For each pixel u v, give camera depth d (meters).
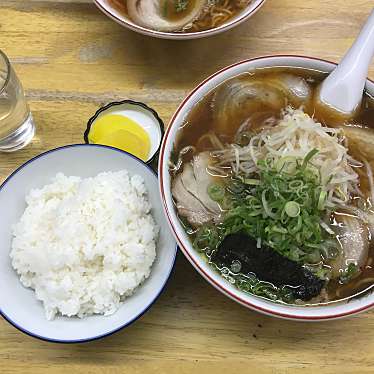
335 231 0.27
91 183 0.30
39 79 0.35
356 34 0.37
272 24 0.37
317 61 0.30
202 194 0.28
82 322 0.28
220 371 0.28
